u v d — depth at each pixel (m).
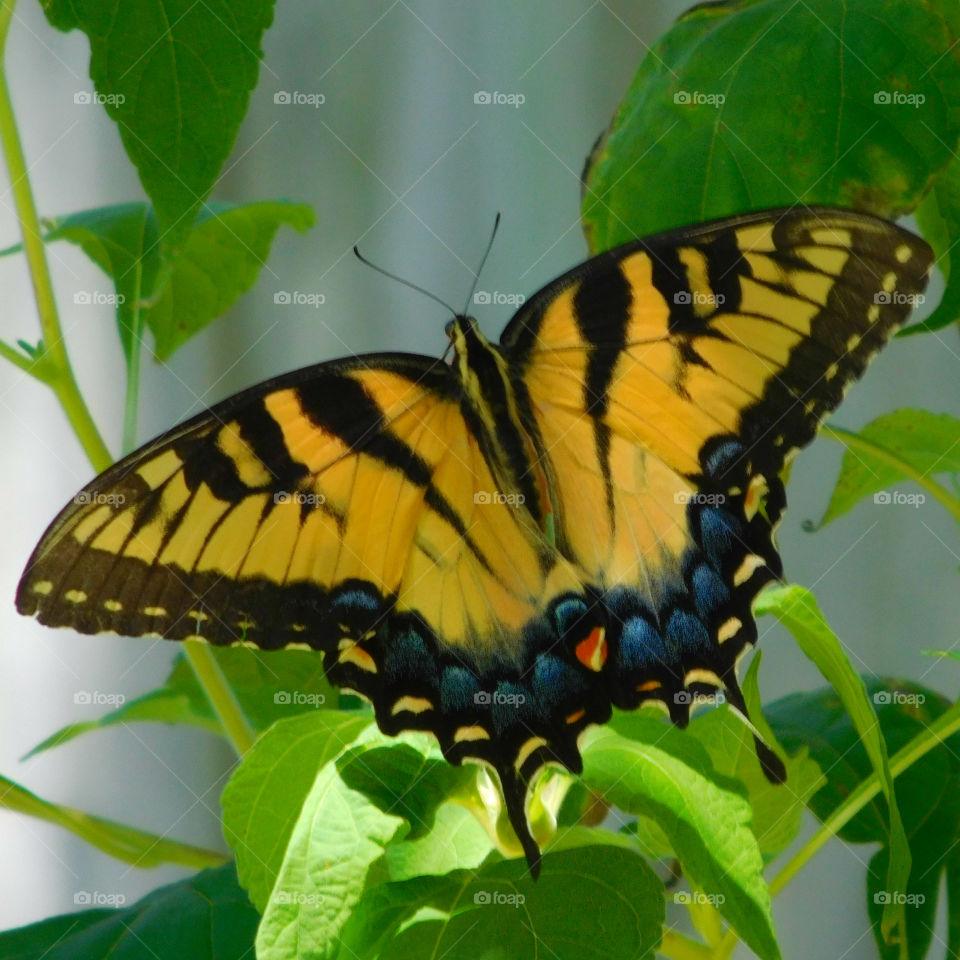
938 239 1.41
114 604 1.38
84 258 1.50
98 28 1.39
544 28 1.51
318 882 1.38
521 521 1.40
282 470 1.39
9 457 1.51
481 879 1.38
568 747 1.39
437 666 1.40
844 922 1.50
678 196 1.40
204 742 1.51
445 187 1.51
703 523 1.40
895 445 1.43
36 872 1.51
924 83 1.40
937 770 1.42
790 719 1.43
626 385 1.40
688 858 1.38
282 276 1.51
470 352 1.41
